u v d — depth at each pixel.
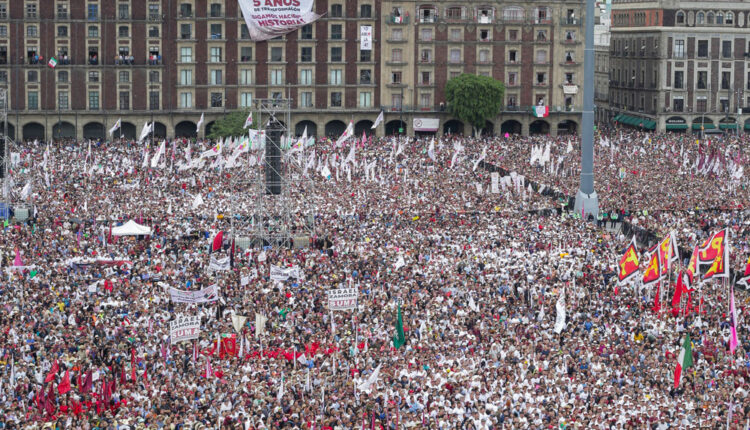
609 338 182.50
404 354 170.88
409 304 198.12
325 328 186.50
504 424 144.12
